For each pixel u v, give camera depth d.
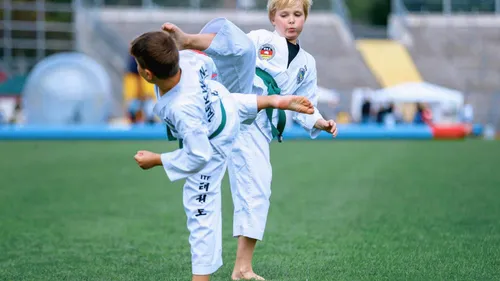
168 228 13.86
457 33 68.94
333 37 67.25
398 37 69.88
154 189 20.08
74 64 48.53
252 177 9.53
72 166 26.83
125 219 14.99
